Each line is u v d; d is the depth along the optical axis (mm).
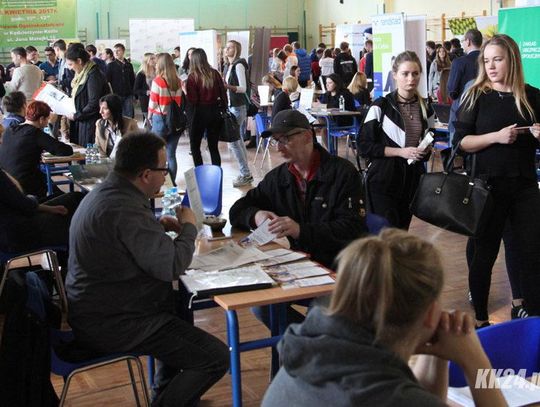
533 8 6398
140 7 21469
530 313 3492
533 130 3264
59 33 12797
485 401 1409
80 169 4859
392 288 1180
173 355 2545
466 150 3461
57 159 5730
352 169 3084
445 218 3461
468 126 3439
